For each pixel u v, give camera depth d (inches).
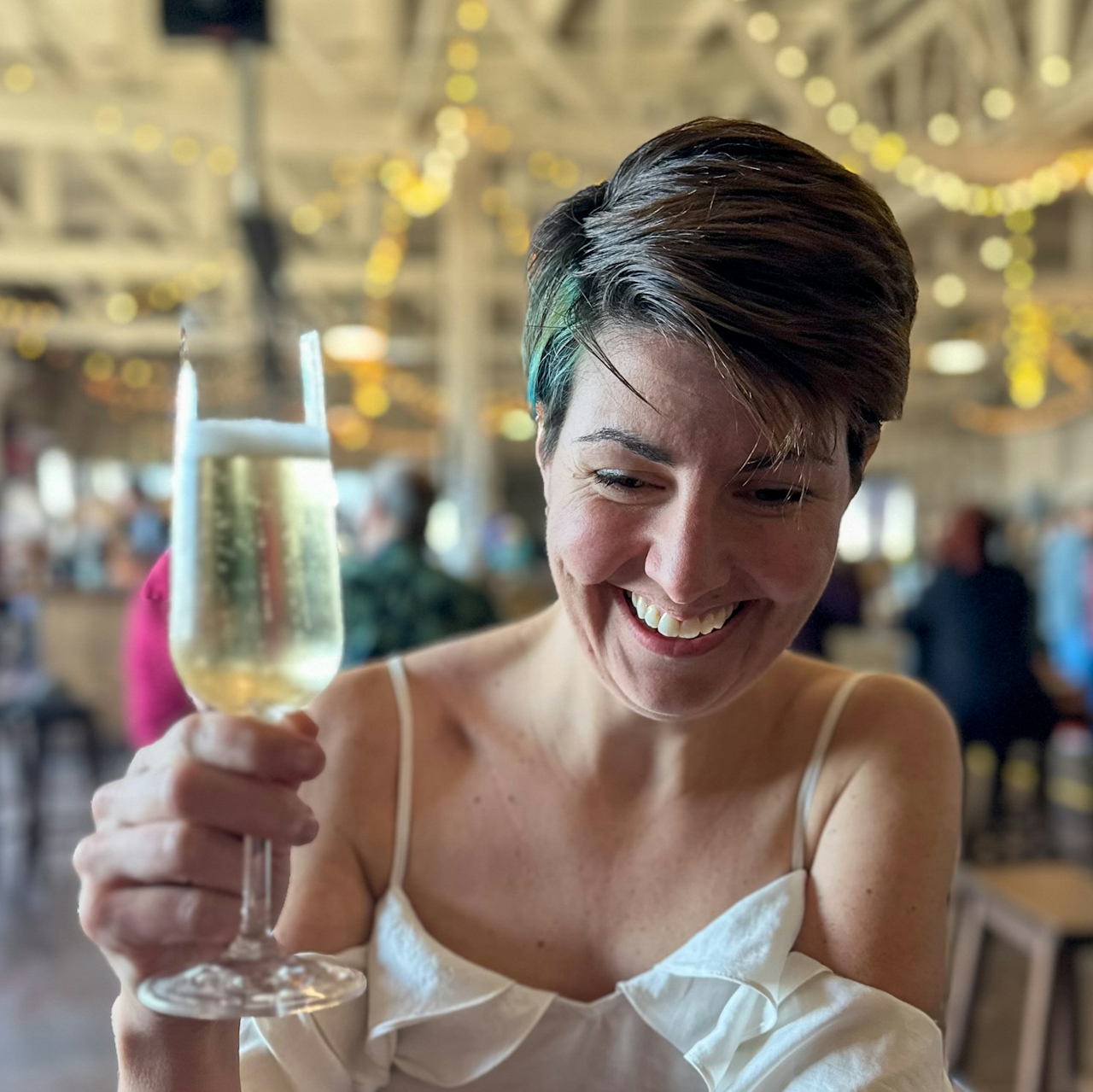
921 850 35.8
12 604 311.4
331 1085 34.4
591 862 36.7
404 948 35.5
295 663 25.0
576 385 30.6
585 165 363.6
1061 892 100.3
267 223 210.7
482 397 358.9
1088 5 307.4
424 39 286.5
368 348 469.1
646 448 28.8
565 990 36.0
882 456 909.8
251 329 214.7
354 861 37.5
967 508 193.5
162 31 176.4
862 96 315.3
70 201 478.0
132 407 727.1
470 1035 34.8
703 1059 33.1
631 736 36.4
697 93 342.3
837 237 28.3
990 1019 128.6
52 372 654.5
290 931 35.3
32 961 144.0
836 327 28.1
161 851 22.1
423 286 491.5
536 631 40.0
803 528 29.8
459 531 349.7
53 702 196.1
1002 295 488.1
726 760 37.1
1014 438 836.0
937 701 39.3
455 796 37.8
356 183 414.0
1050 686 195.6
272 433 25.3
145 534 324.2
